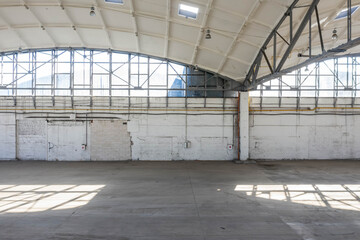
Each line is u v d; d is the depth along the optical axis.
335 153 17.03
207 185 10.29
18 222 6.49
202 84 16.89
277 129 17.03
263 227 6.20
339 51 8.02
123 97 16.77
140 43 15.16
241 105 16.53
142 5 11.36
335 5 9.99
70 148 16.72
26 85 16.53
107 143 16.78
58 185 10.30
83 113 16.70
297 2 9.27
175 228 6.14
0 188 9.84
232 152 16.91
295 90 16.28
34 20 13.27
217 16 11.14
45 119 16.66
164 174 12.47
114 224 6.38
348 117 17.00
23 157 16.67
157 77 16.83
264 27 11.09
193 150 16.89
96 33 14.55
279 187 9.96
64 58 16.59
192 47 14.28
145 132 16.81
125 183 10.64
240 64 14.73
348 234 5.82
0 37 14.64
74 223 6.44
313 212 7.25
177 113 16.86
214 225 6.32
